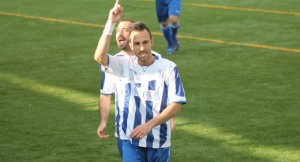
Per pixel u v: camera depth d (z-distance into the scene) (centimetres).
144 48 1271
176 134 1931
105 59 1288
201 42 3294
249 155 1756
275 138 1888
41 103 2269
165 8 3047
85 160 1727
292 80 2534
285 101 2256
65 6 4491
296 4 4469
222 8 4350
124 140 1336
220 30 3606
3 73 2703
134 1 4678
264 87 2438
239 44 3225
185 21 3900
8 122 2059
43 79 2603
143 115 1313
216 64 2819
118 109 1341
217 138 1894
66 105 2242
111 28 1256
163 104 1309
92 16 4109
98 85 2508
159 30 3684
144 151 1338
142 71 1309
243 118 2075
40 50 3150
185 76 2622
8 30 3681
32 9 4388
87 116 2116
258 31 3559
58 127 2006
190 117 2092
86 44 3284
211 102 2256
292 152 1777
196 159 1733
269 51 3055
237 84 2484
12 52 3108
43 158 1745
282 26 3700
